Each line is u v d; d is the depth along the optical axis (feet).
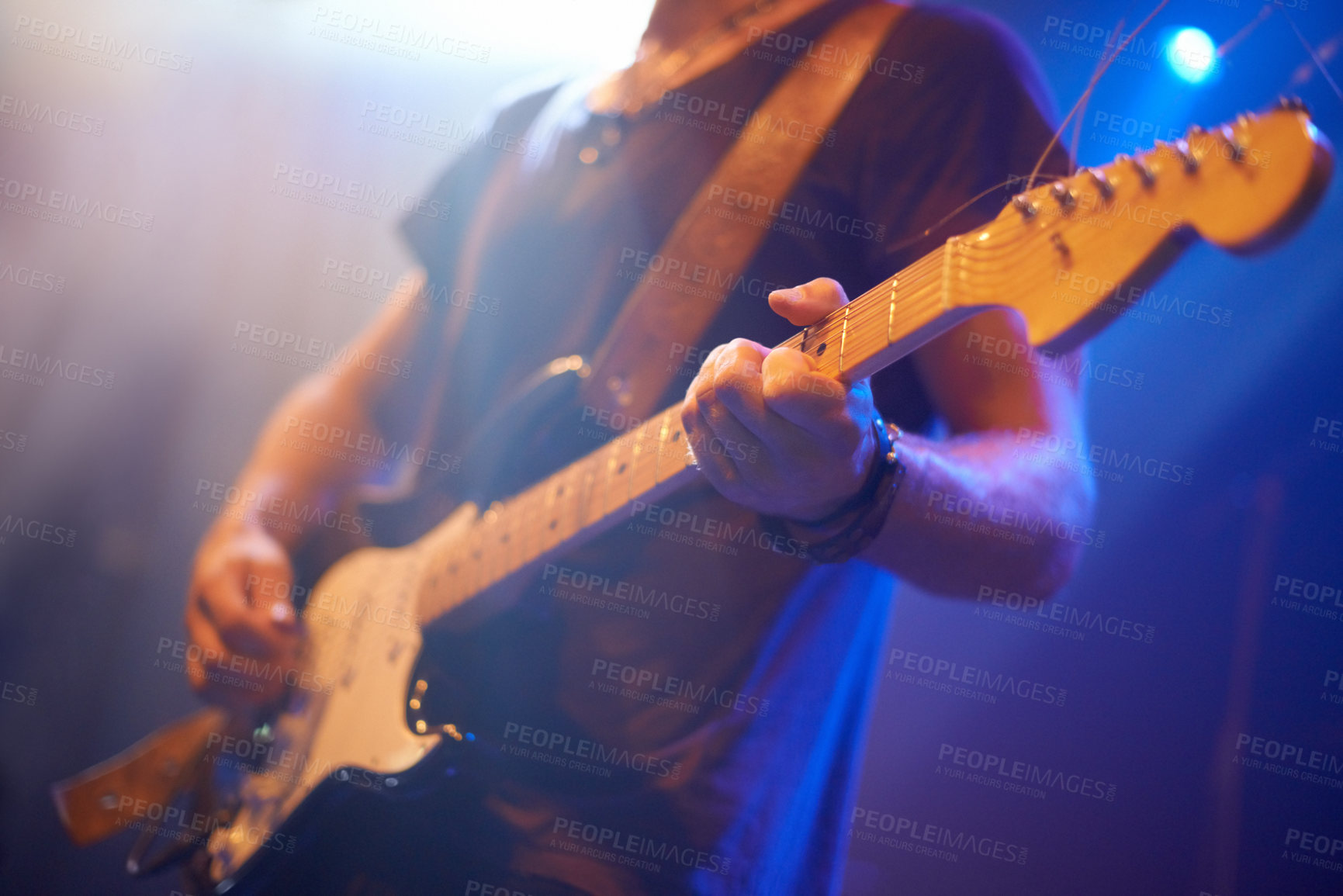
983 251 2.35
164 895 8.91
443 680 3.87
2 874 9.41
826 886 3.78
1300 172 1.92
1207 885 6.57
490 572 3.76
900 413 3.49
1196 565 7.03
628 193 4.34
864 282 3.69
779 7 4.24
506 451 4.11
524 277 4.58
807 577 3.58
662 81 4.47
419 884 3.75
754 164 3.93
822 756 3.79
